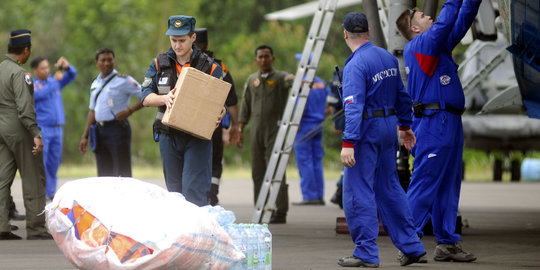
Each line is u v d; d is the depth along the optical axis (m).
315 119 36.88
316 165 37.62
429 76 18.06
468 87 29.95
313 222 28.44
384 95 16.69
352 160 16.27
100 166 28.27
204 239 13.70
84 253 13.98
